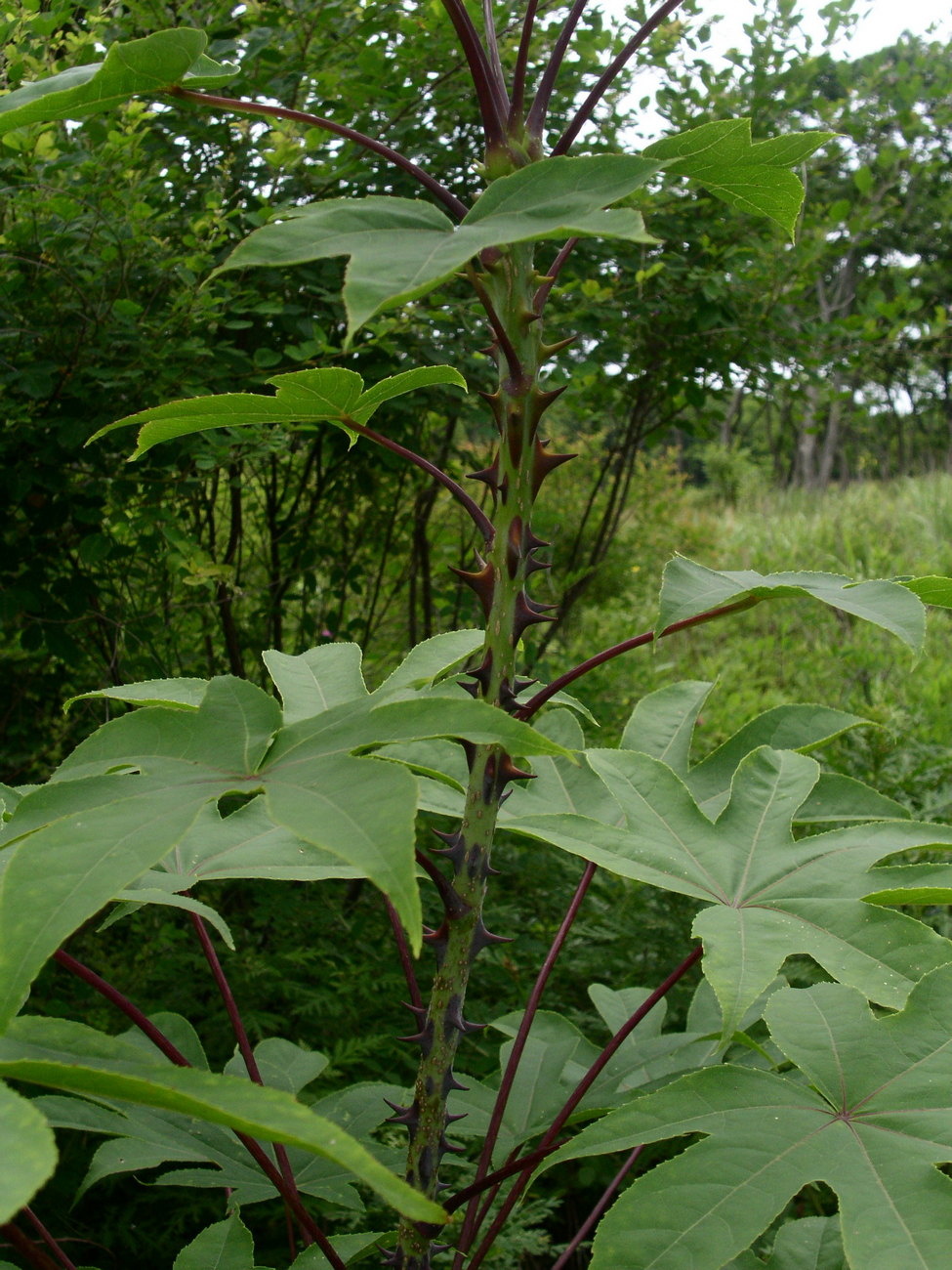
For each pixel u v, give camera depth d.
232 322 2.45
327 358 2.71
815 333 3.63
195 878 0.93
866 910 0.84
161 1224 1.99
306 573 3.22
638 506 5.92
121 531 2.69
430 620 3.54
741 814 0.97
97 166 2.27
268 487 3.24
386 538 3.54
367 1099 1.21
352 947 2.54
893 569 7.14
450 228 0.59
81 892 0.56
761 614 6.25
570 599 3.93
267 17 2.81
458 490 0.88
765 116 3.59
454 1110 1.17
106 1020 2.17
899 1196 0.66
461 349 2.97
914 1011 0.79
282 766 0.67
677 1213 0.68
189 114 2.75
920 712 3.58
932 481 9.80
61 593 2.63
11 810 0.90
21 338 2.44
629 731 1.16
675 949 2.52
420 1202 0.48
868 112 3.61
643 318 3.38
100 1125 0.98
